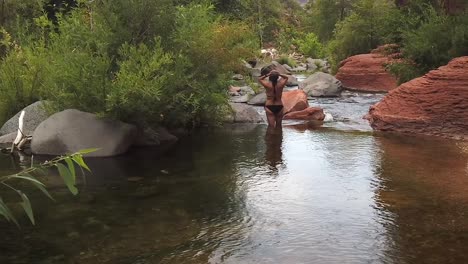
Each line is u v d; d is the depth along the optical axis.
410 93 12.63
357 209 5.75
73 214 5.54
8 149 9.49
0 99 11.67
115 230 5.01
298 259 4.30
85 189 6.64
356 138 11.05
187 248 4.53
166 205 5.90
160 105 10.32
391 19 18.86
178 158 8.78
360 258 4.32
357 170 7.74
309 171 7.68
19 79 11.78
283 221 5.33
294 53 63.72
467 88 11.70
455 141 10.65
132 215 5.50
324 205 5.91
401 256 4.35
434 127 11.72
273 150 9.54
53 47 11.37
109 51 10.27
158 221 5.30
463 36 14.69
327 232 4.98
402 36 17.47
